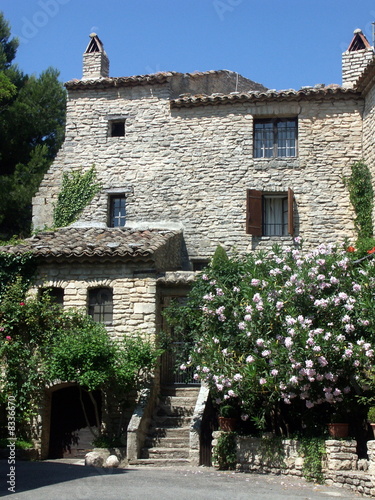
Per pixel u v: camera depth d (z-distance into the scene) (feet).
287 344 41.60
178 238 69.26
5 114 96.48
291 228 68.49
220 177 71.56
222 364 45.19
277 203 71.67
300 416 45.73
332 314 43.47
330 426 41.57
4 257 57.47
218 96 71.77
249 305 45.32
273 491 37.06
